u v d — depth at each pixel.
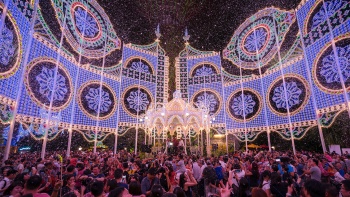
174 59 22.47
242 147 18.89
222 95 18.81
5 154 9.44
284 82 15.41
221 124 18.31
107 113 16.44
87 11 16.77
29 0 11.06
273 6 17.47
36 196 3.31
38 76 11.75
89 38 16.59
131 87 18.14
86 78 15.69
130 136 19.84
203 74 19.89
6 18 9.23
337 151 12.73
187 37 21.52
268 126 15.99
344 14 12.03
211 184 4.89
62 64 13.65
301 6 14.89
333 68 12.41
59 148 17.56
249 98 17.53
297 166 7.22
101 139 16.05
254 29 18.80
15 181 4.20
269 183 4.52
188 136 20.14
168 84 21.06
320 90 13.12
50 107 12.41
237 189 4.97
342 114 13.67
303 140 16.36
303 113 14.04
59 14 14.15
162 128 17.53
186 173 6.19
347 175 5.50
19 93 10.22
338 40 12.18
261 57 17.84
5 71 9.30
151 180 5.07
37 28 11.77
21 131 14.59
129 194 3.69
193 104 19.28
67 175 4.68
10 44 9.51
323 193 2.88
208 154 15.69
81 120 14.86
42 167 6.96
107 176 6.58
